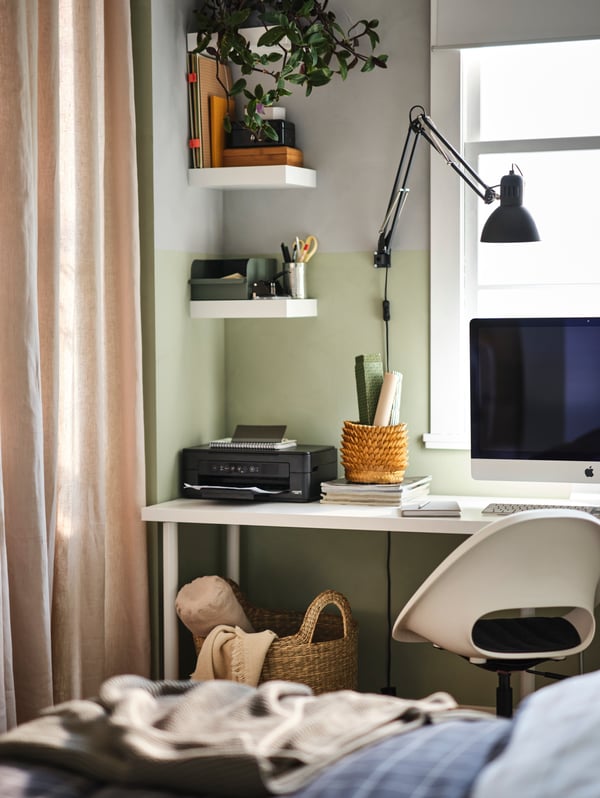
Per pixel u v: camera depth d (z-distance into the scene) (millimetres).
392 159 3535
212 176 3455
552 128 3992
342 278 3607
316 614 3129
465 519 2979
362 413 3375
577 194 3863
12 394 2566
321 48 3438
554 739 1123
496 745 1276
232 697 1571
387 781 1156
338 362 3633
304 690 1629
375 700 1551
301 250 3551
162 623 3322
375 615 3613
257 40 3461
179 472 3430
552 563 2592
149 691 1601
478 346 3203
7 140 2533
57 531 2873
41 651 2627
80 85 2883
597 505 3154
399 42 3494
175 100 3379
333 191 3596
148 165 3236
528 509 3084
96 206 2924
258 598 3730
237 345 3748
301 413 3686
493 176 3680
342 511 3117
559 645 2715
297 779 1270
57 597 2863
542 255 3898
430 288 3518
